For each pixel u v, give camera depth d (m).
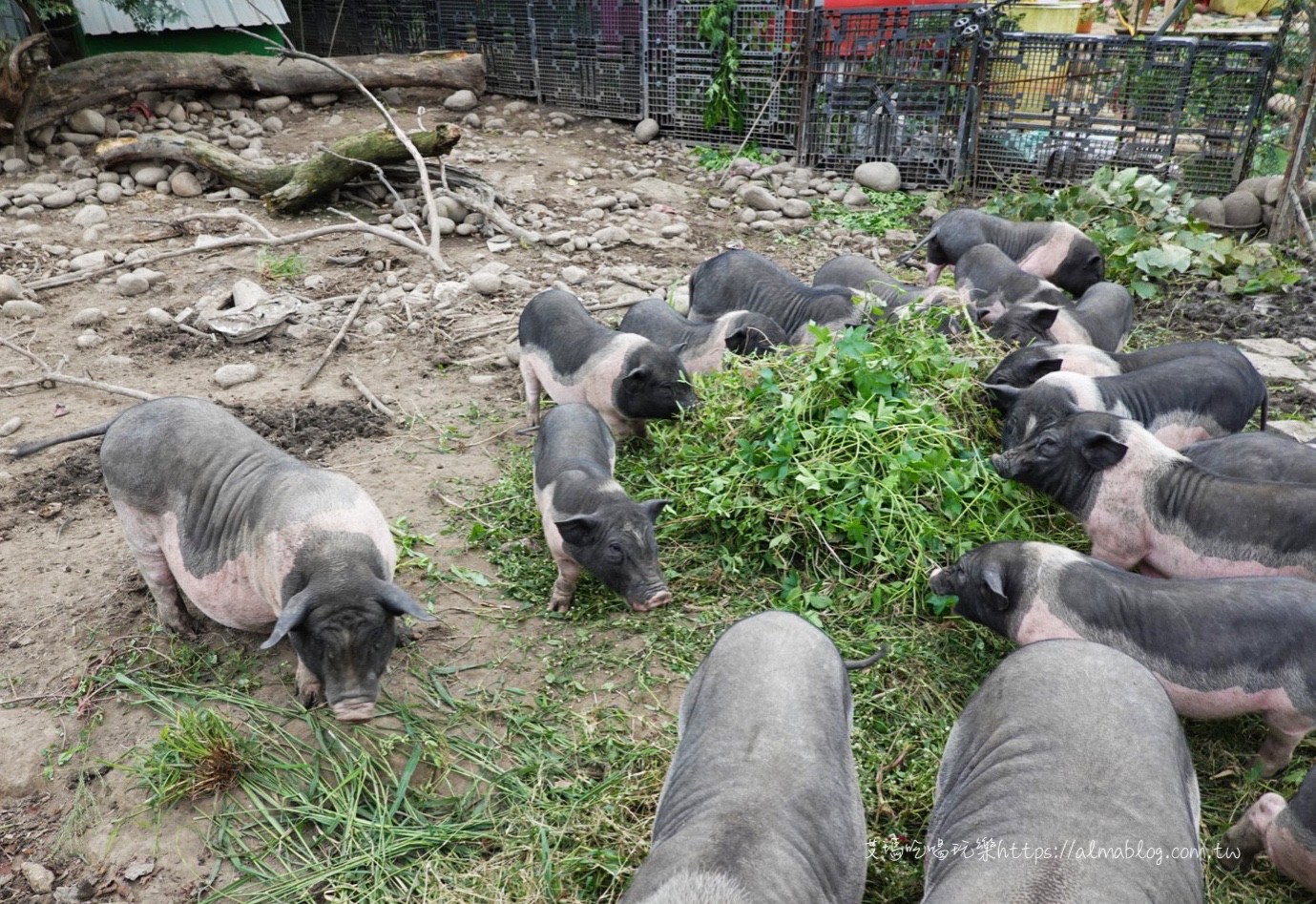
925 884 1.71
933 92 6.33
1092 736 1.59
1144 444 2.65
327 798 2.15
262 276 4.81
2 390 3.85
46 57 5.91
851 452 2.84
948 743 1.89
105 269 4.88
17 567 2.87
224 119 6.96
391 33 8.52
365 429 3.56
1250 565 2.45
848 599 2.63
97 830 2.11
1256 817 1.94
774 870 1.42
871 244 5.58
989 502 2.79
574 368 3.35
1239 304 4.82
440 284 4.70
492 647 2.56
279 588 2.22
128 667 2.50
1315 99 5.27
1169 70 5.88
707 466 3.00
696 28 6.99
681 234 5.54
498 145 7.01
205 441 2.43
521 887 1.92
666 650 2.53
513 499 3.15
